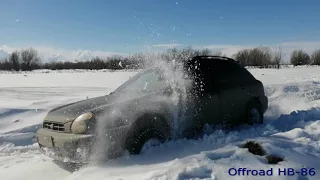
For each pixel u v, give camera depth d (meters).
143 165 3.65
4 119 6.87
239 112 5.52
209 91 4.97
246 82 5.84
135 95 4.69
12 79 27.73
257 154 3.75
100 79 23.91
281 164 3.41
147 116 4.17
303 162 3.48
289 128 5.32
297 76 21.48
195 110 4.72
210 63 5.42
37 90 14.84
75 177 3.65
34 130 6.23
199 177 3.18
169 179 3.12
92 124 3.85
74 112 4.08
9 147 5.51
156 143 4.23
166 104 4.41
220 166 3.35
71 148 3.80
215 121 5.05
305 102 8.67
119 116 3.98
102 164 3.81
